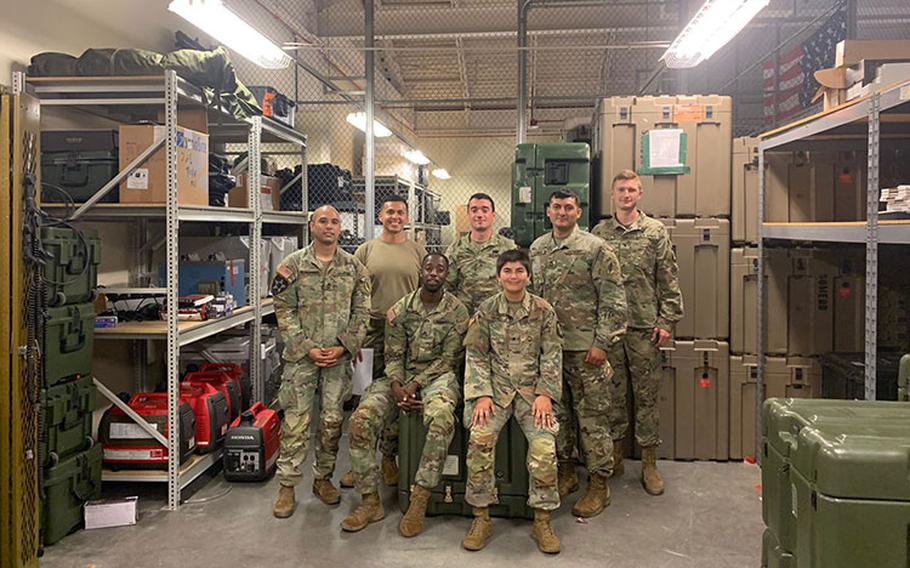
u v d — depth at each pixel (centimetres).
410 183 774
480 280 369
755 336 411
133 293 368
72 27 389
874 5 674
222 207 404
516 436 321
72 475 306
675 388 415
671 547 294
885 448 119
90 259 322
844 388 378
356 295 348
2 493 260
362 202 711
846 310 403
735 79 683
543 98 550
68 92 354
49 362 293
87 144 345
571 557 285
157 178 337
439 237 1011
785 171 409
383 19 723
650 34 666
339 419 341
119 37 432
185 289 411
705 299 412
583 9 665
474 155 1244
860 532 118
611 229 371
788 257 406
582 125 554
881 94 268
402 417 326
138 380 446
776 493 148
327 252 341
